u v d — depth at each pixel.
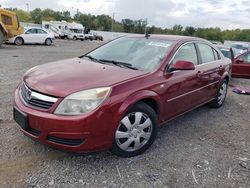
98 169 3.40
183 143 4.27
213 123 5.28
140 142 3.77
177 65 4.11
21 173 3.21
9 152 3.61
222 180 3.38
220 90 6.14
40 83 3.43
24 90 3.60
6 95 5.91
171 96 4.20
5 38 18.67
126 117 3.52
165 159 3.75
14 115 3.61
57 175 3.23
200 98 5.20
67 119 3.11
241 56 9.98
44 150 3.71
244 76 9.84
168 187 3.17
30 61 11.99
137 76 3.72
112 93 3.32
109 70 3.85
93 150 3.30
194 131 4.79
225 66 6.09
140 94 3.58
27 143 3.85
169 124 5.04
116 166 3.49
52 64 4.21
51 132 3.17
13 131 4.18
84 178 3.21
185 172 3.48
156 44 4.58
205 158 3.87
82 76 3.55
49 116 3.16
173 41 4.64
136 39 4.89
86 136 3.18
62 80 3.44
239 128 5.12
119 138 3.51
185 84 4.50
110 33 60.69
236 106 6.61
